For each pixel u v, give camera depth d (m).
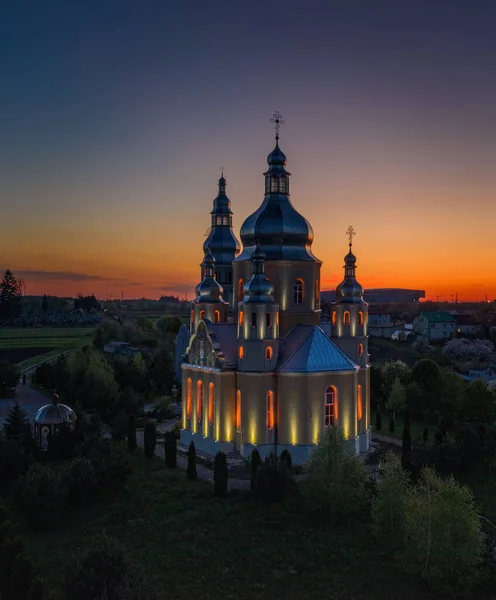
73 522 51.97
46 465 62.31
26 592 36.59
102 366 99.50
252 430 67.00
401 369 105.88
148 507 54.28
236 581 43.78
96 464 57.62
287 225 74.81
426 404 92.88
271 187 76.94
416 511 45.84
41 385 113.50
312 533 50.56
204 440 71.88
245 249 78.50
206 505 54.69
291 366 67.25
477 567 45.97
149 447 68.44
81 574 35.72
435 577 43.38
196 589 42.62
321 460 54.06
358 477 54.28
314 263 75.31
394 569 45.88
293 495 56.44
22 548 40.94
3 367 107.12
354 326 74.12
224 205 104.12
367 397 74.56
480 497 60.09
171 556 46.72
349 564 46.44
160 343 168.25
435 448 65.12
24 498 51.16
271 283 69.88
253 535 50.00
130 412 91.19
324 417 67.38
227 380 69.00
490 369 135.38
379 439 80.62
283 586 43.41
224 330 72.62
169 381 112.19
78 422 68.38
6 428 68.00
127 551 47.25
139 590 34.69
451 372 103.81
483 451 68.88
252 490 55.84
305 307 75.25
